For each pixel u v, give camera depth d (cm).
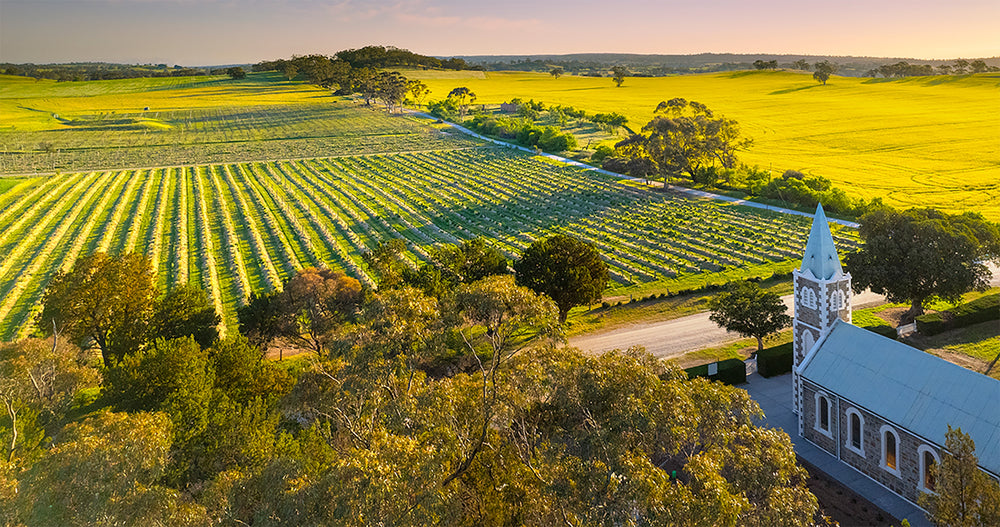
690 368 5581
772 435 2703
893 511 3794
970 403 3622
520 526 2678
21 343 4266
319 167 18150
